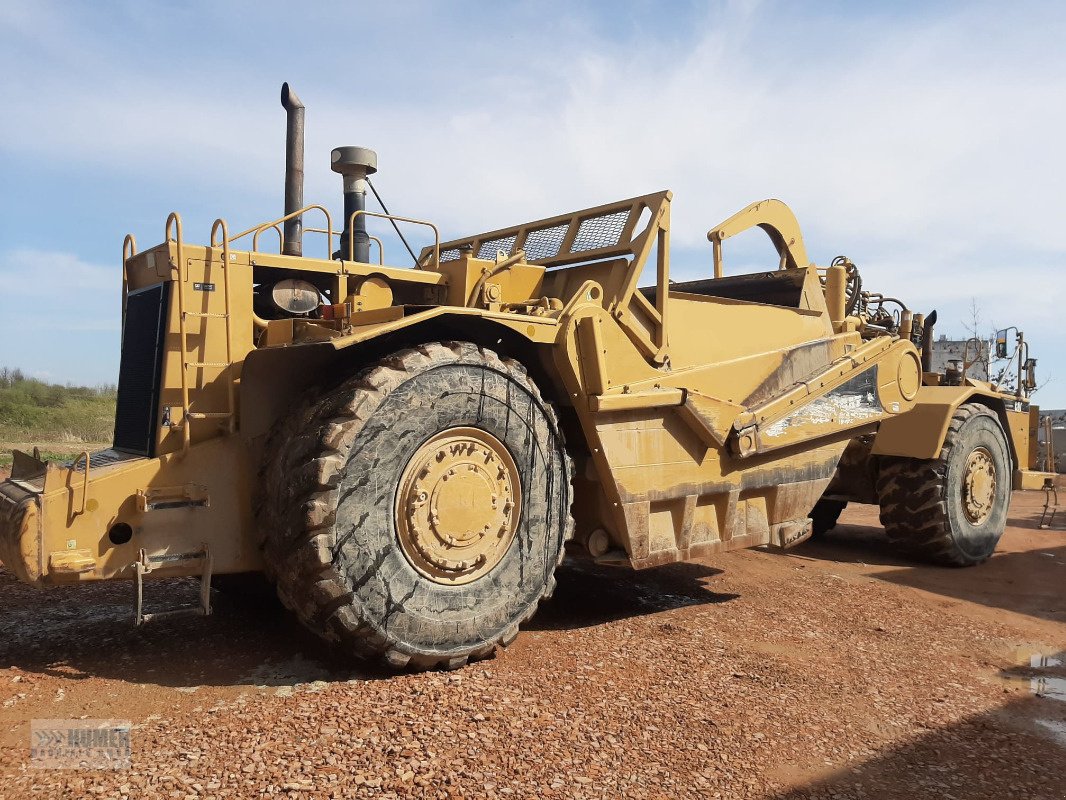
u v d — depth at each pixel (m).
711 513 5.51
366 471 3.64
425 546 3.83
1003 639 5.28
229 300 4.02
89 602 5.03
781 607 5.67
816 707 3.77
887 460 8.09
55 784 2.58
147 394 4.13
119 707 3.26
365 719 3.17
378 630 3.63
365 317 4.29
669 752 3.15
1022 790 3.11
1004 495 8.53
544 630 4.77
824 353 6.53
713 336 5.71
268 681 3.63
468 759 2.90
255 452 4.03
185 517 3.83
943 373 8.97
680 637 4.70
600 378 4.61
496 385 4.12
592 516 5.06
